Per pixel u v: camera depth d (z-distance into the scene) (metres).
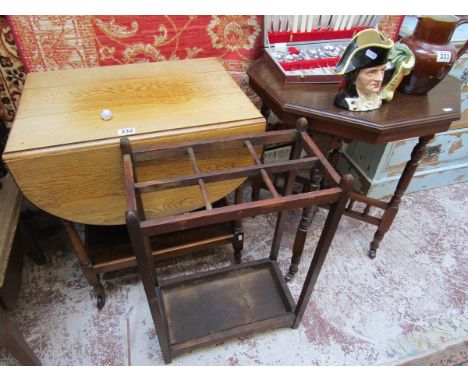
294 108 1.08
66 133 0.92
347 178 0.81
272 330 1.26
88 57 1.28
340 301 1.37
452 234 1.70
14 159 0.84
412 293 1.42
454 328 1.30
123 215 1.08
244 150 1.10
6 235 1.01
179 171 1.06
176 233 1.33
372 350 1.22
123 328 1.24
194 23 1.31
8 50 1.20
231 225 1.38
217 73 1.26
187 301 1.26
